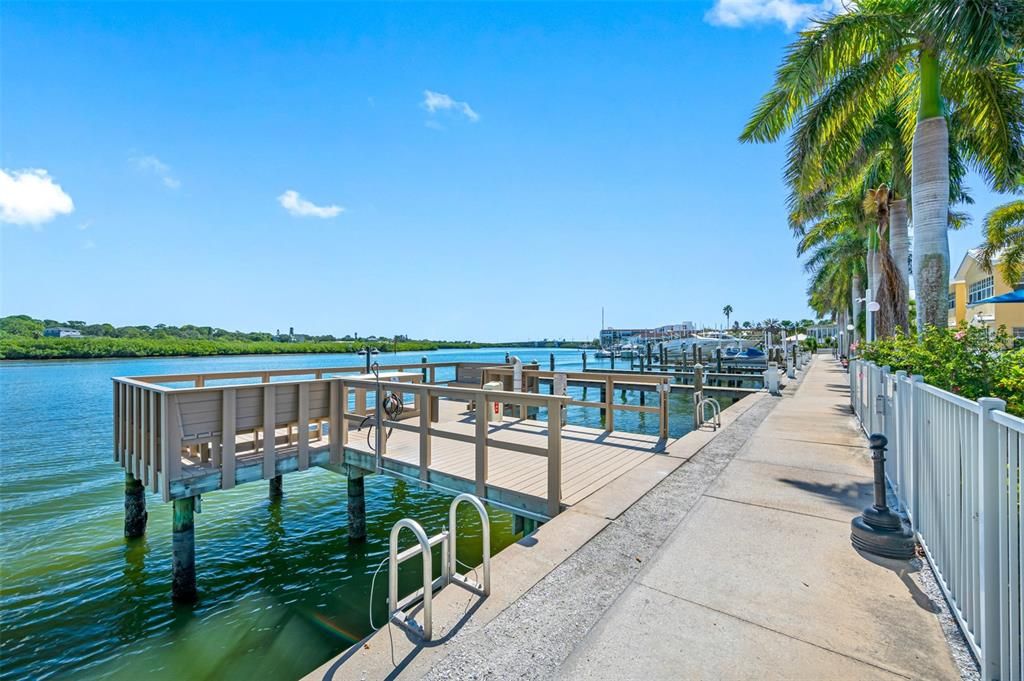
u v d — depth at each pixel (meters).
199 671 4.29
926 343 6.16
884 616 2.79
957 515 2.74
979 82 9.41
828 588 3.12
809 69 9.44
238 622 5.02
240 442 7.27
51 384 31.77
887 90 11.22
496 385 9.69
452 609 2.91
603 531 4.08
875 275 19.77
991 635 2.18
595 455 6.79
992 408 2.21
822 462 6.34
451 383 13.57
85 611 5.24
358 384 6.92
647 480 5.54
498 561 3.53
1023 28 7.21
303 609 5.23
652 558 3.57
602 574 3.33
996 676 2.17
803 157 11.02
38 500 8.98
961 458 2.70
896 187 14.62
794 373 22.84
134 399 6.61
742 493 5.07
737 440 7.77
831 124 10.64
